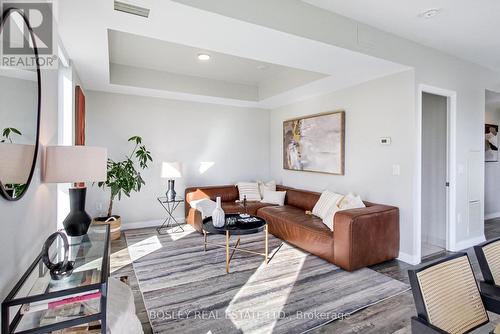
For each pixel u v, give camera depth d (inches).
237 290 98.2
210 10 75.8
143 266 119.3
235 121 217.6
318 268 117.0
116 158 176.1
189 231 173.0
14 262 50.0
